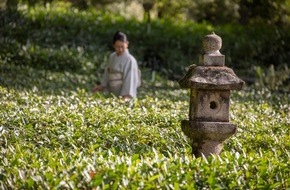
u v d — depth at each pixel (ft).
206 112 24.32
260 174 22.12
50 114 30.96
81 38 73.36
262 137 29.55
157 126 31.22
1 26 65.92
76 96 40.60
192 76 24.11
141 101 38.83
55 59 64.39
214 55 24.29
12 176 20.43
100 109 33.81
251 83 68.95
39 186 19.63
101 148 25.95
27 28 69.26
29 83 50.37
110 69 43.47
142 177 20.43
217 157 22.91
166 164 21.52
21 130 27.78
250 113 37.35
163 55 75.36
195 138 24.63
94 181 19.69
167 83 62.64
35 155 22.95
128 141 27.63
